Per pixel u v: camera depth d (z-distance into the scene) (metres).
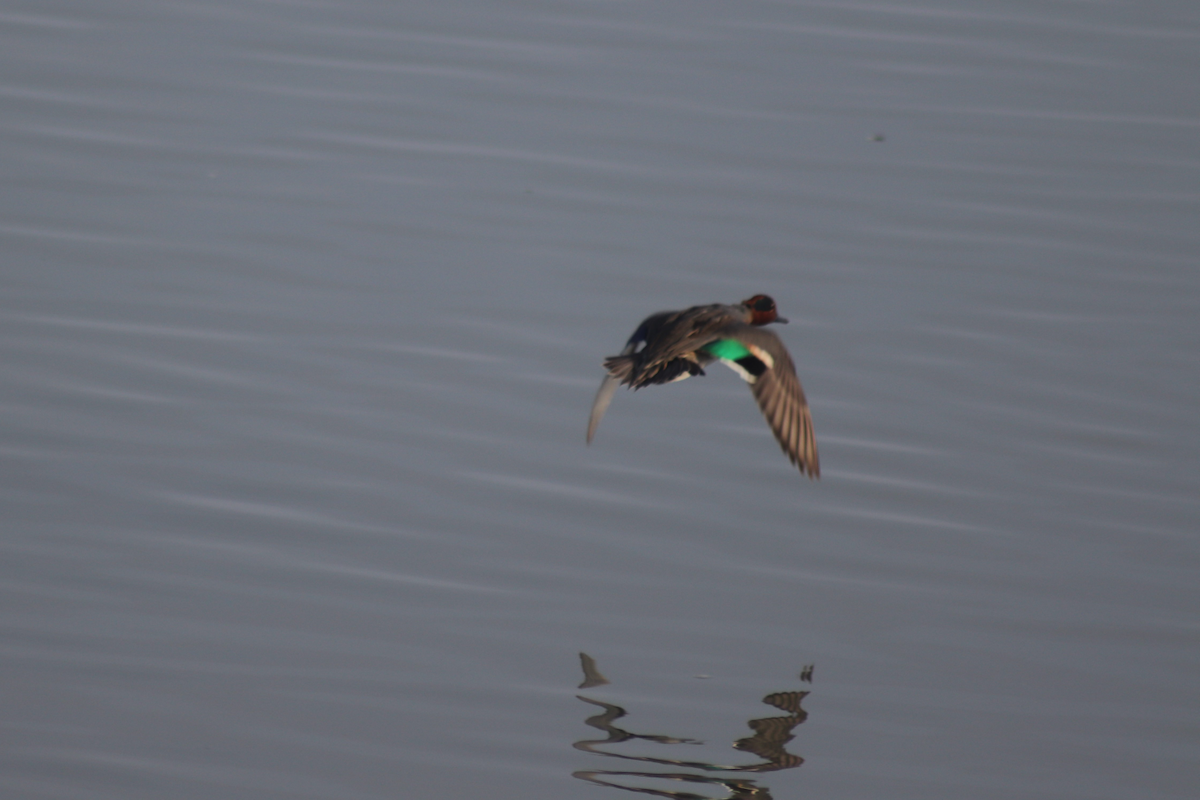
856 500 15.11
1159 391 16.56
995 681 12.81
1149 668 12.98
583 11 24.66
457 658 12.81
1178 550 14.43
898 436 15.93
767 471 15.53
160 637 12.88
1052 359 17.08
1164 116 21.94
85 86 21.80
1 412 15.53
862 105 22.00
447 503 14.79
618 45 23.55
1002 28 24.47
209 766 11.45
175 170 19.95
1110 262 18.83
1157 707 12.53
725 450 15.88
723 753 11.75
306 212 19.31
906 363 17.00
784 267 18.47
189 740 11.72
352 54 23.00
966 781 11.58
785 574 14.08
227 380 16.28
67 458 15.00
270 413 15.82
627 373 9.71
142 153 20.30
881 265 18.64
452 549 14.20
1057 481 15.34
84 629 12.94
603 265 18.42
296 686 12.37
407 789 11.27
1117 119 21.84
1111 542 14.54
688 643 13.10
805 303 17.86
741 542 14.48
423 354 16.88
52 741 11.66
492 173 20.25
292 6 24.62
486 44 23.47
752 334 9.49
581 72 22.69
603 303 17.72
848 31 24.22
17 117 20.88
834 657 13.02
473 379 16.53
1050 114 21.94
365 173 20.09
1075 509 14.96
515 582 13.81
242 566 13.81
